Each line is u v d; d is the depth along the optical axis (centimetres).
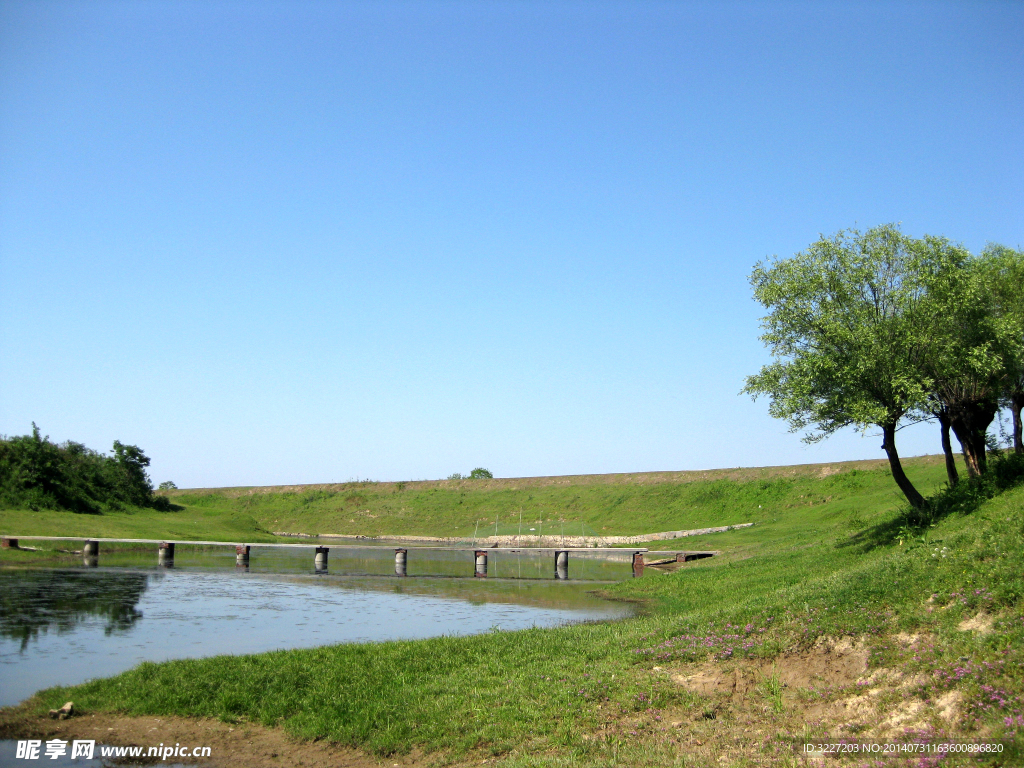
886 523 2659
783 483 6625
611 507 7650
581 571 4525
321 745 1152
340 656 1588
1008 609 1090
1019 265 2577
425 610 2662
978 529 1623
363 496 9606
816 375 2186
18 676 1565
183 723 1242
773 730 1034
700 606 2316
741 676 1218
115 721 1252
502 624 2330
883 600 1312
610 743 1054
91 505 6694
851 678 1134
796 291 2252
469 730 1150
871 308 2214
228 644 1958
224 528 7331
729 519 6425
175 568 4188
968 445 2495
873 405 2103
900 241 2242
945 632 1114
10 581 3262
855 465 6353
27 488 6194
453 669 1476
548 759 1000
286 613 2561
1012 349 2192
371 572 4250
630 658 1420
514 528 7675
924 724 931
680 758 971
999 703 895
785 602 1496
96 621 2284
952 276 2148
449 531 8069
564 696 1236
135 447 8112
